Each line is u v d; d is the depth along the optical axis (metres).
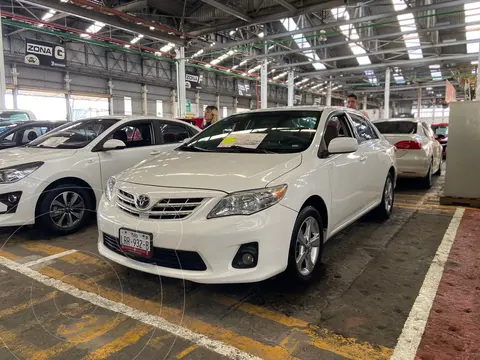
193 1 12.84
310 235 2.83
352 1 10.54
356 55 19.14
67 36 14.12
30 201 3.72
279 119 3.56
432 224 4.53
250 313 2.46
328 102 29.75
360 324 2.31
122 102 22.48
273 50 20.94
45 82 18.73
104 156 4.38
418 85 30.36
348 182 3.42
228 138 3.44
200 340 2.15
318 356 1.99
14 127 6.35
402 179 7.21
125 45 16.36
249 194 2.36
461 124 5.31
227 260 2.30
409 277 3.00
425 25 15.27
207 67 22.36
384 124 7.22
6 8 14.62
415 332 2.21
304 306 2.54
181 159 3.03
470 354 1.99
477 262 3.29
